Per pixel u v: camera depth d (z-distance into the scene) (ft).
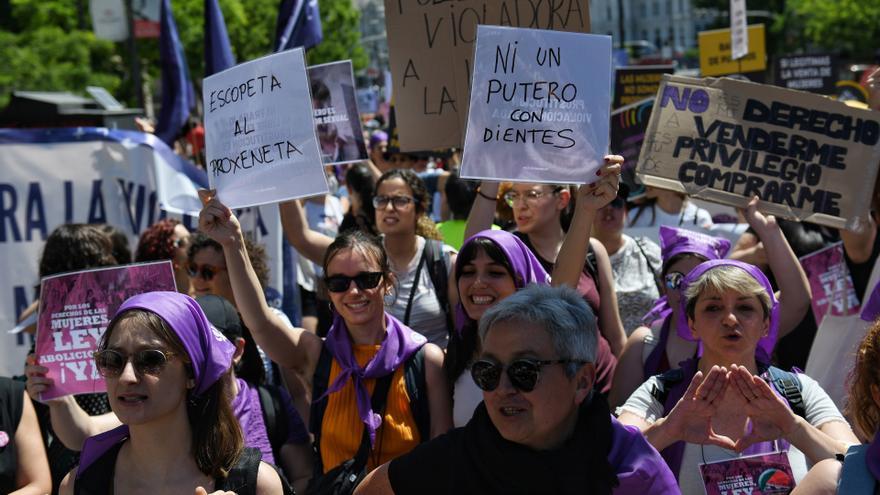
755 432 10.07
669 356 13.03
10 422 11.57
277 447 12.69
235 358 12.28
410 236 16.55
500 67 12.21
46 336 11.28
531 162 12.28
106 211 19.66
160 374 9.12
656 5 342.85
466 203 22.62
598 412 8.83
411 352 12.50
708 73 49.67
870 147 13.71
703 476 10.45
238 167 13.01
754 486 10.39
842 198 13.79
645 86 27.53
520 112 12.25
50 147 19.43
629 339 13.43
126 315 9.26
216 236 12.83
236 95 13.09
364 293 12.53
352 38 137.49
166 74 30.96
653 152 14.16
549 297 8.82
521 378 8.46
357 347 12.67
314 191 12.79
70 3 73.87
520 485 8.50
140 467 9.37
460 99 15.23
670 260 13.61
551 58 12.30
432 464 8.97
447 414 12.44
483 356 8.75
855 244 14.98
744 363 11.02
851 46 143.74
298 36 23.30
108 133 19.67
